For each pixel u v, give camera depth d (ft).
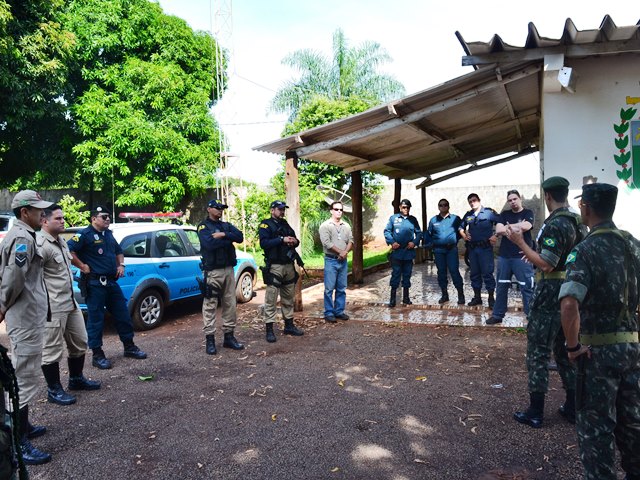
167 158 49.37
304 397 14.26
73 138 48.67
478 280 25.63
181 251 25.67
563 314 8.09
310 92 64.39
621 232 8.26
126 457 10.99
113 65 49.14
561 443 11.09
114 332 23.12
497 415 12.67
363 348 19.11
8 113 41.27
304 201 52.42
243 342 20.53
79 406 13.94
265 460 10.72
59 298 14.15
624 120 18.90
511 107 25.52
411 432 11.87
